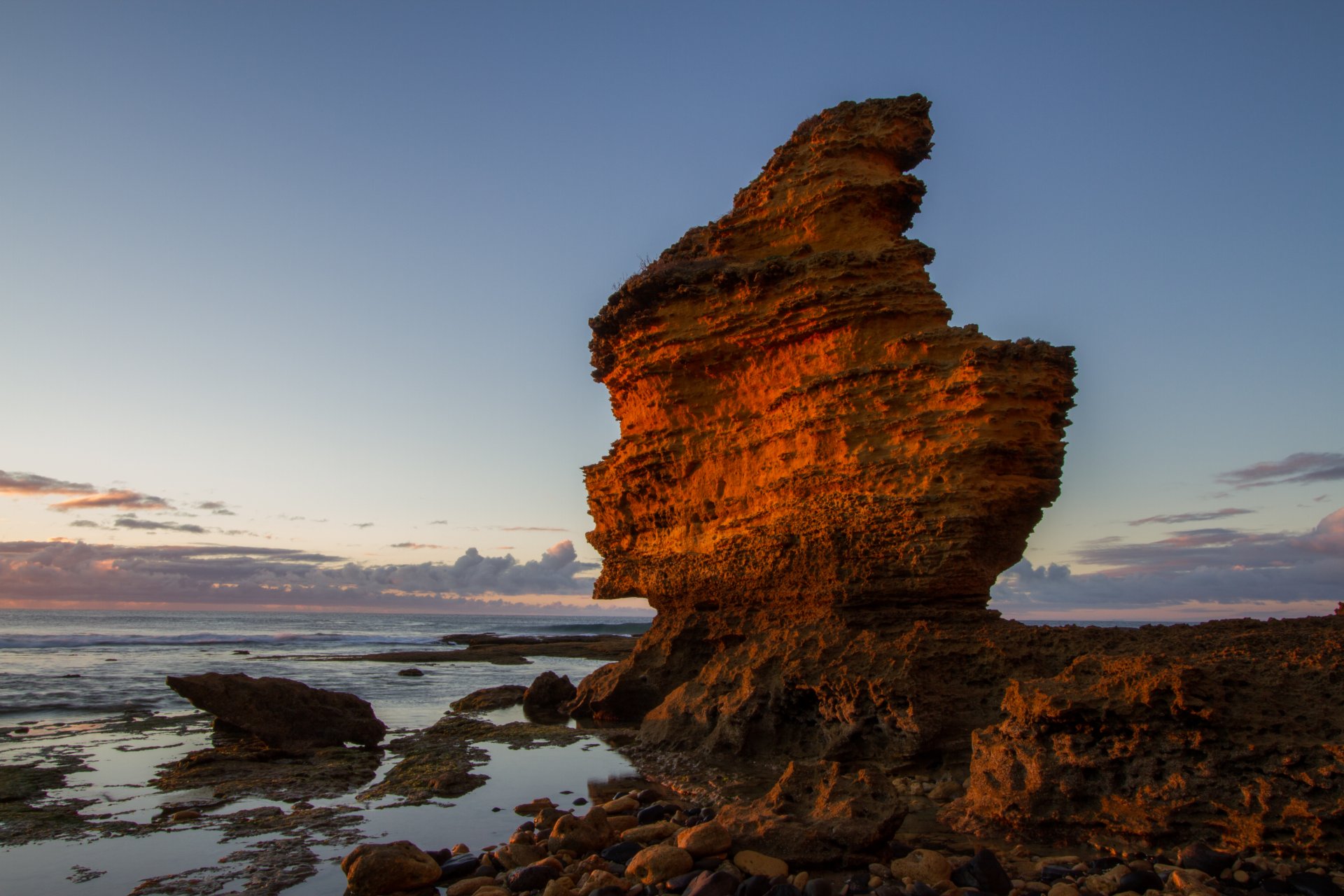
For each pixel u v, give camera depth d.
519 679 36.50
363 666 42.12
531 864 9.16
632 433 23.67
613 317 22.95
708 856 8.92
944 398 16.88
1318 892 7.31
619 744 18.31
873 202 19.92
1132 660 10.05
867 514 17.11
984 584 16.86
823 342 19.12
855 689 14.77
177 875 9.02
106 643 61.09
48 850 9.92
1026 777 10.10
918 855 8.55
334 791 13.38
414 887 8.58
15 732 18.61
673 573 22.27
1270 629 13.81
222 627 114.06
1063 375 17.11
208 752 15.73
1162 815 8.94
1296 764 8.46
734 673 17.80
